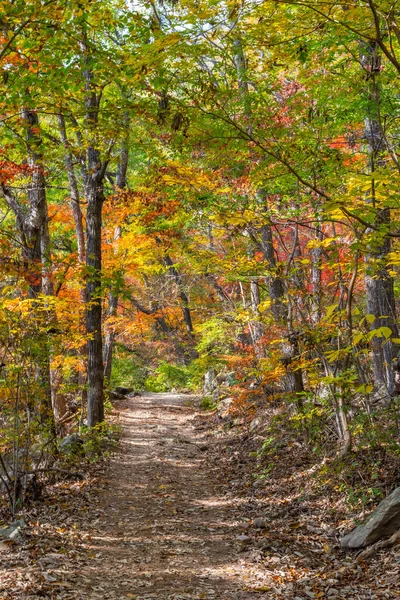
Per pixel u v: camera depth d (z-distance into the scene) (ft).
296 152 25.44
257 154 27.37
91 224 45.44
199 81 22.34
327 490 29.07
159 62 20.92
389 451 27.32
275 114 26.04
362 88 26.07
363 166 28.17
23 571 19.66
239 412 54.24
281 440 40.98
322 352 30.89
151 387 111.86
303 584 19.88
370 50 25.21
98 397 46.65
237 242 40.96
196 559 22.99
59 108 27.37
